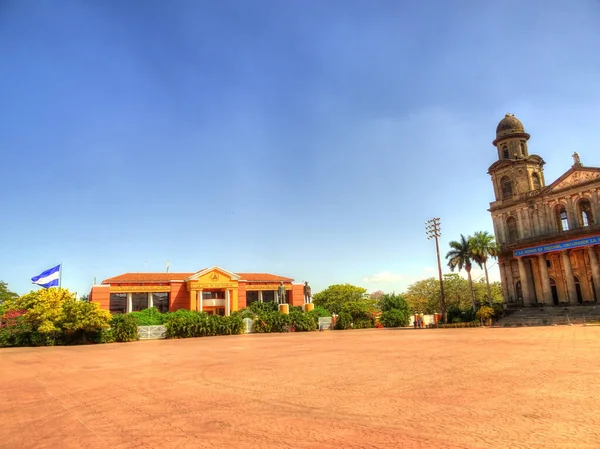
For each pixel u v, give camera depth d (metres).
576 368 14.52
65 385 15.30
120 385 14.77
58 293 41.81
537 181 65.25
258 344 32.56
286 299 75.12
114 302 72.25
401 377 14.24
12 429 9.34
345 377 14.73
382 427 8.38
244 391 12.78
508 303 61.06
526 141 67.44
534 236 59.28
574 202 56.25
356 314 60.38
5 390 14.61
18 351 33.19
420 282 89.69
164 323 49.38
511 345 23.47
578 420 8.30
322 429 8.41
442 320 53.38
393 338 33.97
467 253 59.31
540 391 11.07
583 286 54.50
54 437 8.59
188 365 20.08
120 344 39.16
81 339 41.19
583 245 52.50
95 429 9.10
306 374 15.78
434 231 54.41
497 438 7.40
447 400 10.49
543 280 56.69
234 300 68.62
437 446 7.12
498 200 65.94
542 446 6.91
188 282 66.81
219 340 39.78
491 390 11.45
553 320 44.75
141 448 7.66
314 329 55.31
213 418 9.60
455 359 18.41
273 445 7.51
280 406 10.59
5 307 43.44
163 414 10.17
